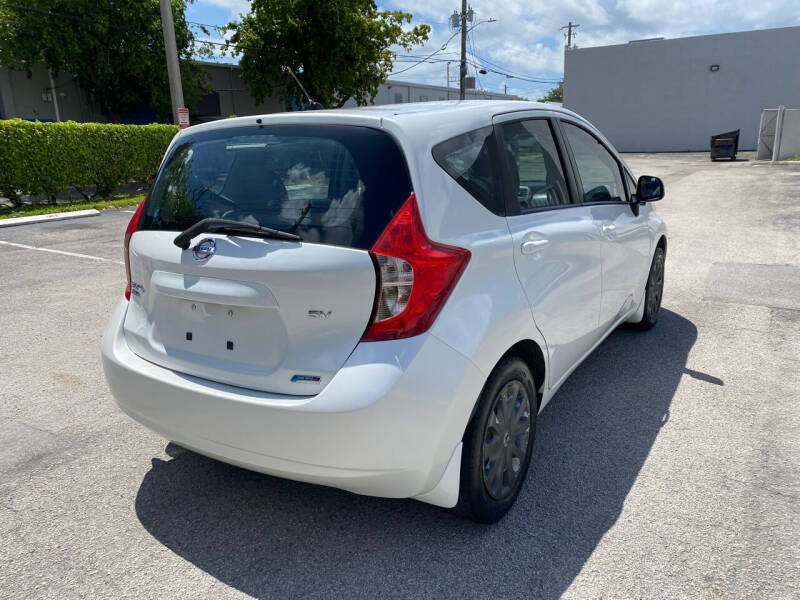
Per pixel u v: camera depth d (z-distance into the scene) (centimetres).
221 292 231
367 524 265
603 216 363
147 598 224
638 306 466
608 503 276
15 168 1416
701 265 733
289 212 230
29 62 2575
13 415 374
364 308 213
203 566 241
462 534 257
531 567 236
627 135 3750
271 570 238
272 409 216
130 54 2756
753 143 3416
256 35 2819
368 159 226
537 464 310
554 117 343
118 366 264
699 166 2323
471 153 258
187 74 2962
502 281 250
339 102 3094
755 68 3331
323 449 212
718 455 314
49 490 294
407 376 211
